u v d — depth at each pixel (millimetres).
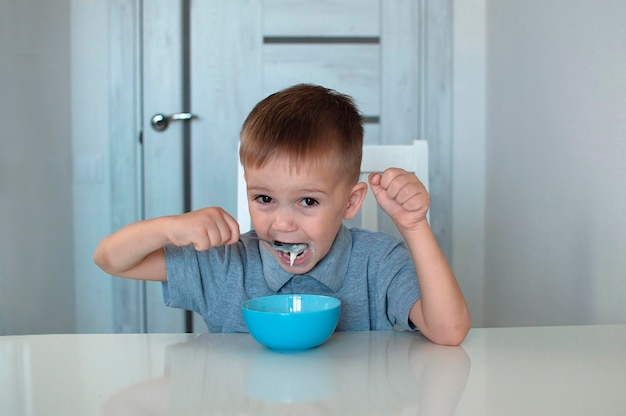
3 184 1848
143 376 692
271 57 2447
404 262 1087
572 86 1523
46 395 628
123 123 2445
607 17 1333
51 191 2248
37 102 2135
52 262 2242
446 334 833
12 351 794
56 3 2307
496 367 727
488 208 2352
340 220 989
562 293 1568
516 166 1992
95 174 2463
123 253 961
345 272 1101
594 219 1378
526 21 1902
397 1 2424
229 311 1096
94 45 2447
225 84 2453
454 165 2441
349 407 589
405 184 883
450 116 2426
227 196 2471
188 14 2434
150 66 2441
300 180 890
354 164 979
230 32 2441
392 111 2443
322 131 905
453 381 672
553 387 652
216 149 2461
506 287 2098
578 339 858
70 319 2422
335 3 2434
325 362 750
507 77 2102
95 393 634
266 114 930
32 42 2107
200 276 1095
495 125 2252
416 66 2434
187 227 896
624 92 1239
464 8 2424
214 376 692
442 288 860
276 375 696
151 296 2488
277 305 894
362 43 2439
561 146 1593
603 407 595
